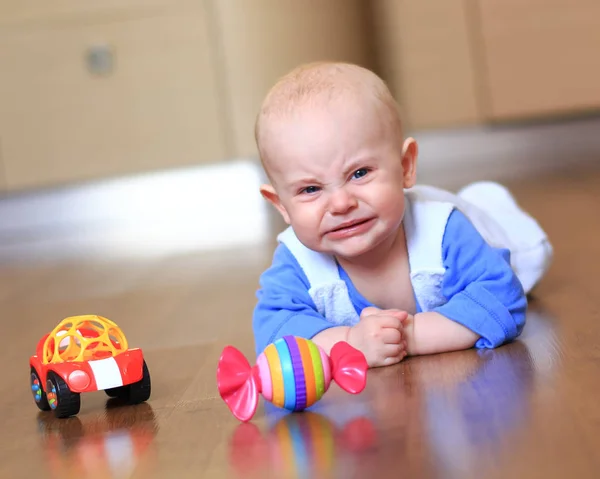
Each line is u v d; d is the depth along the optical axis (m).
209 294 1.74
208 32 3.10
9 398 1.13
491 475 0.62
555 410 0.75
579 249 1.64
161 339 1.38
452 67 3.21
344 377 0.86
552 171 2.91
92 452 0.84
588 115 3.23
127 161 3.18
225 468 0.73
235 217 3.00
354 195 0.97
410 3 3.19
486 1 3.16
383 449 0.72
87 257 2.58
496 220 1.33
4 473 0.82
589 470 0.61
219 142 3.16
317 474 0.68
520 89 3.19
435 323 1.04
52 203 3.24
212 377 1.09
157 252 2.48
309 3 3.09
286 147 0.98
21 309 1.88
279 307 1.09
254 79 3.11
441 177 3.04
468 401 0.82
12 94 3.15
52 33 3.11
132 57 3.12
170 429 0.88
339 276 1.09
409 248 1.08
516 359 0.96
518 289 1.06
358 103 0.97
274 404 0.86
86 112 3.15
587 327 1.06
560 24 3.15
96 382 0.95
